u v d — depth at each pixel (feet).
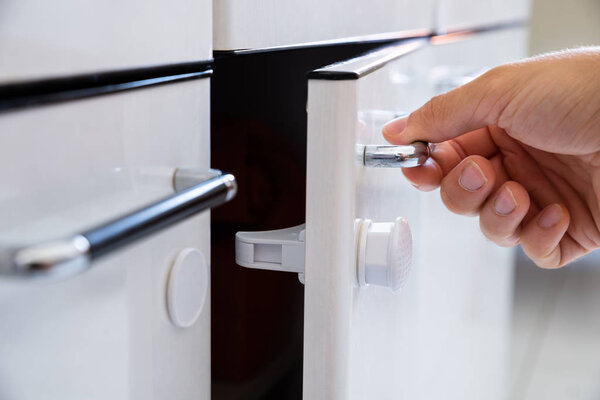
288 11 1.14
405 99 1.39
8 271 0.47
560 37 4.98
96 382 0.75
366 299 1.07
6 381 0.61
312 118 0.85
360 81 0.88
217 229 1.37
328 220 0.88
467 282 2.55
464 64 2.49
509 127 1.42
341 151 0.85
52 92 0.64
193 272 0.93
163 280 0.88
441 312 2.06
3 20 0.57
